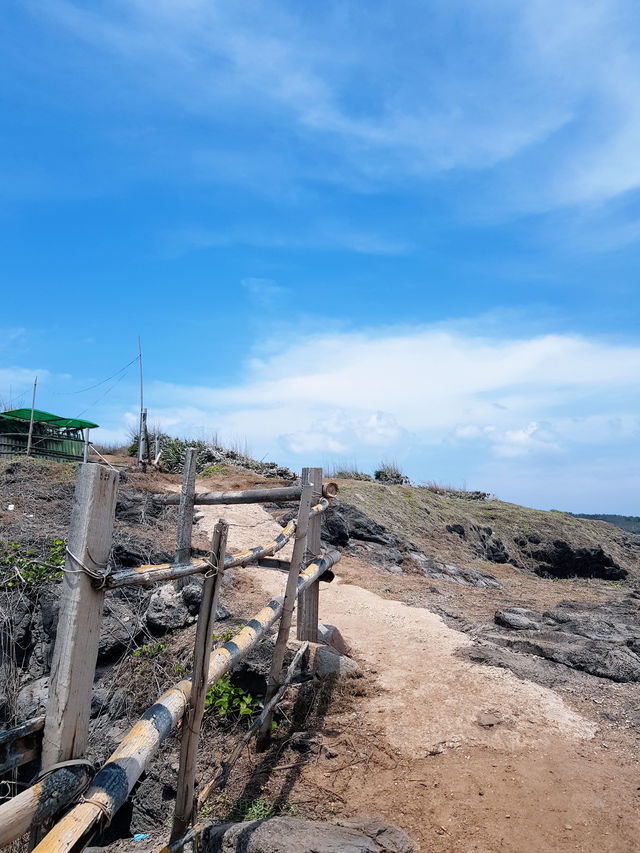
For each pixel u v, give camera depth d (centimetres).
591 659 649
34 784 240
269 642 577
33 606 736
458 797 421
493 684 589
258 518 1200
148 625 707
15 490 1091
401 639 711
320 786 442
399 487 1797
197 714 346
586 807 410
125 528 986
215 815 426
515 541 1759
